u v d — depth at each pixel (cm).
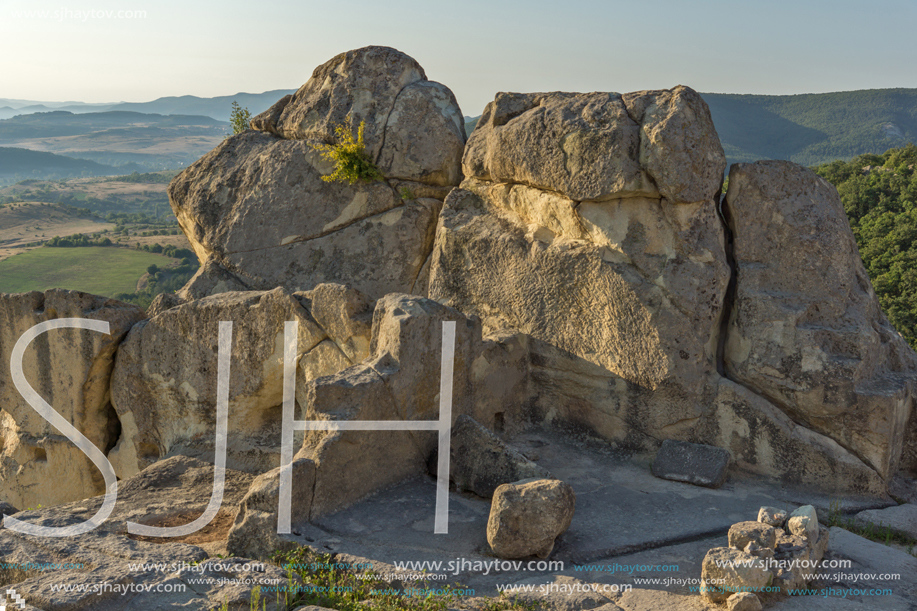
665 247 691
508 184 816
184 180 1098
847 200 4059
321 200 1000
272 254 1007
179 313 833
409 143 961
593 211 721
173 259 12412
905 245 3319
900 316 2944
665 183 666
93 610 399
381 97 990
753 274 693
